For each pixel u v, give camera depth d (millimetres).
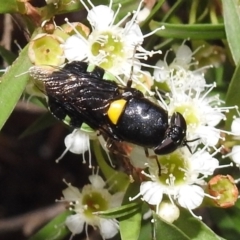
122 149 144
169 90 152
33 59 139
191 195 142
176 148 138
